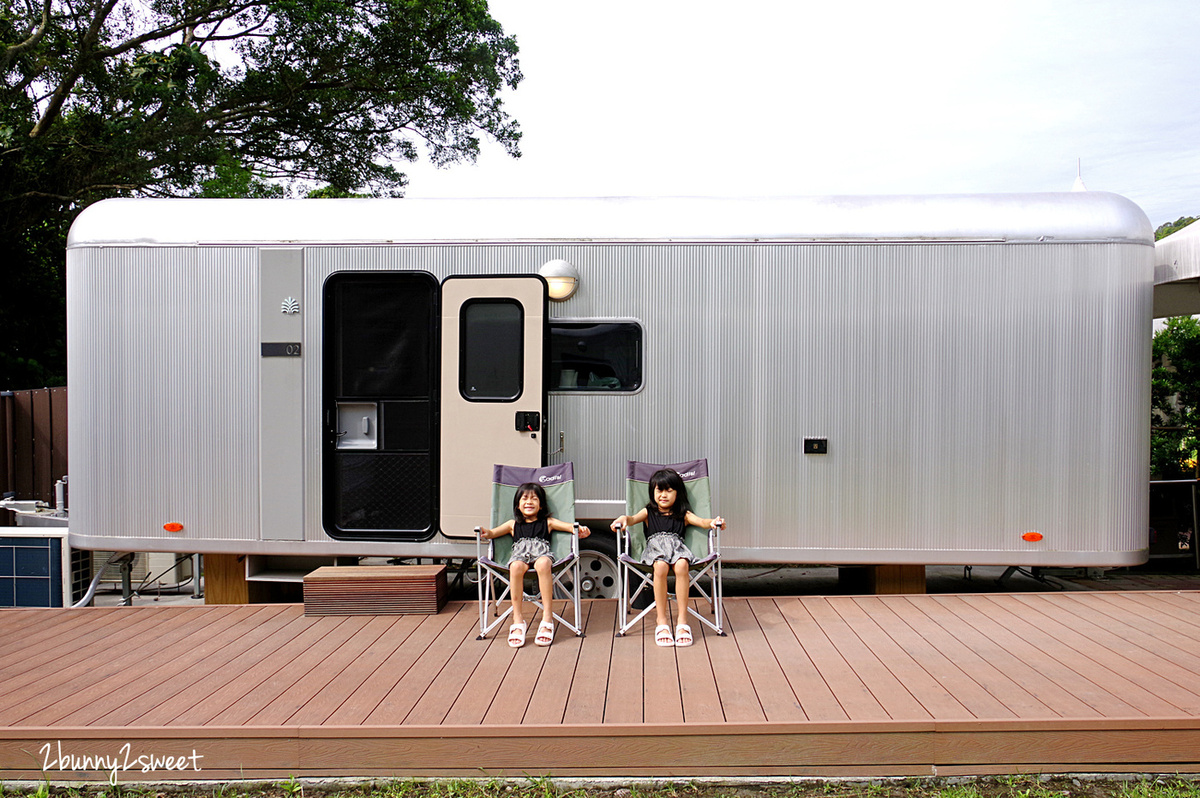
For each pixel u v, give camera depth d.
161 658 3.52
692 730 2.76
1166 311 5.62
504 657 3.49
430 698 3.04
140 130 9.47
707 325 4.38
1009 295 4.27
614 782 2.78
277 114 12.20
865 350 4.33
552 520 3.89
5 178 8.81
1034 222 4.27
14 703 3.03
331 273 4.44
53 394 6.63
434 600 4.16
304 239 4.44
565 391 4.42
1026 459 4.28
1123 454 4.24
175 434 4.49
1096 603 4.26
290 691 3.13
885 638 3.69
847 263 4.32
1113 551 4.25
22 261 10.54
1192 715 2.78
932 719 2.77
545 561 3.69
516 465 4.34
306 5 11.12
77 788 2.83
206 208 4.54
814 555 4.38
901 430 4.32
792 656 3.46
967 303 4.29
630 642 3.68
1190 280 5.11
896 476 4.34
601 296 4.41
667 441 4.41
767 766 2.77
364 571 4.26
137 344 4.49
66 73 9.43
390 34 11.87
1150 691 3.03
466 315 4.38
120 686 3.20
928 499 4.32
